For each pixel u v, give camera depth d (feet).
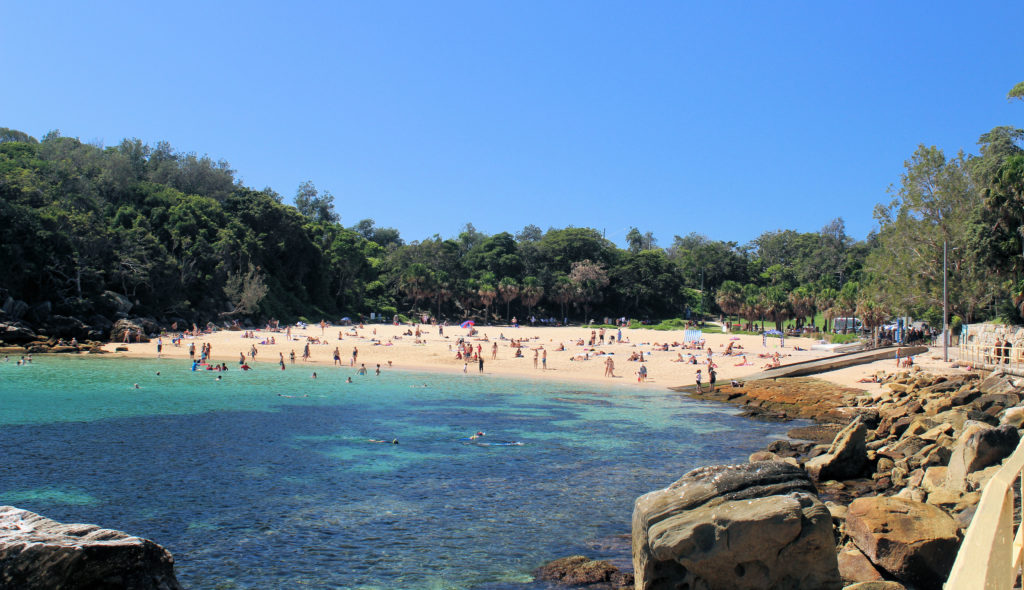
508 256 559.79
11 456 75.87
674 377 196.34
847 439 69.10
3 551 24.22
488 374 202.18
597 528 54.90
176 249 331.57
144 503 59.47
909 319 282.36
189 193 419.13
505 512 59.11
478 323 472.85
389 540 51.37
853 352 205.46
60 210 271.69
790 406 130.21
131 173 374.43
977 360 150.20
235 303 342.03
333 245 448.24
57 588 24.20
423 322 424.46
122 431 93.25
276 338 280.51
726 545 29.07
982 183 207.82
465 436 96.89
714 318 563.48
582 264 559.38
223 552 48.08
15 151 350.64
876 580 33.71
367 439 92.48
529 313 511.40
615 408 133.08
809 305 411.54
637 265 563.89
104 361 200.03
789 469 32.83
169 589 27.04
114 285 282.97
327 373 191.42
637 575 32.42
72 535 26.27
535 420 114.42
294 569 45.27
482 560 47.42
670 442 94.63
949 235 210.79
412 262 511.81
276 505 59.93
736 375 193.06
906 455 71.67
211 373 179.83
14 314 236.63
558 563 45.78
